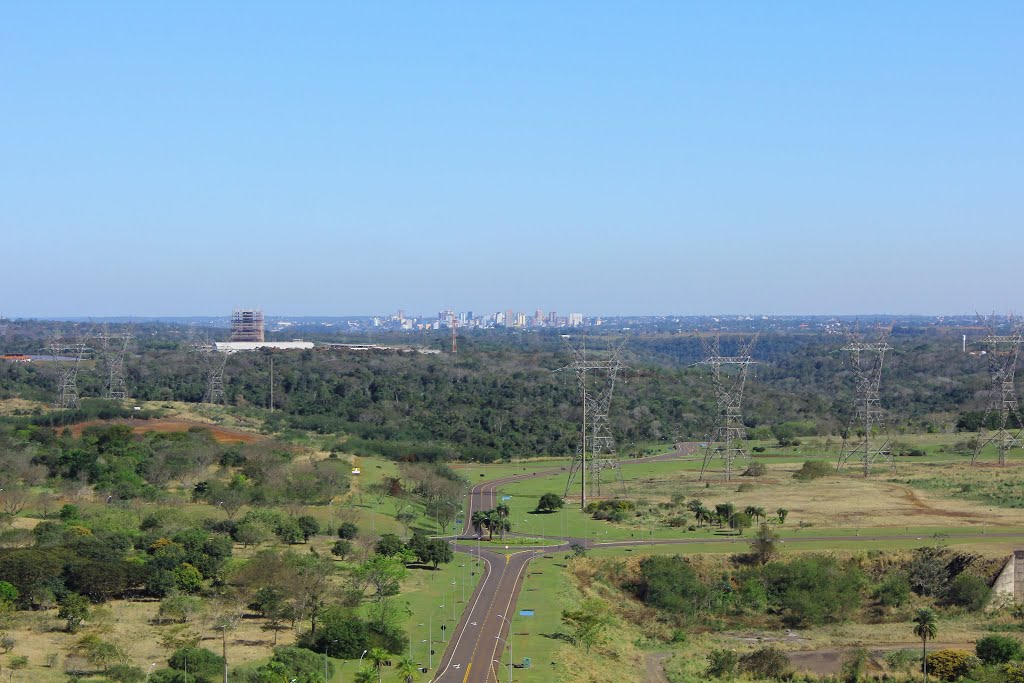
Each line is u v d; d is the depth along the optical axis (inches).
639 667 5935.0
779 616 7155.5
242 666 4923.7
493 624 5974.4
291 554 6663.4
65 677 4697.3
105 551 6432.1
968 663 5836.6
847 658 6176.2
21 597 5777.6
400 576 6525.6
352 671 5049.2
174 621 5723.4
